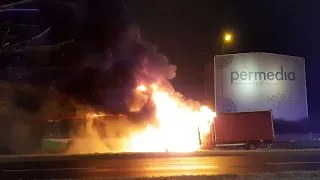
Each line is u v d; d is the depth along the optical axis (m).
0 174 15.73
